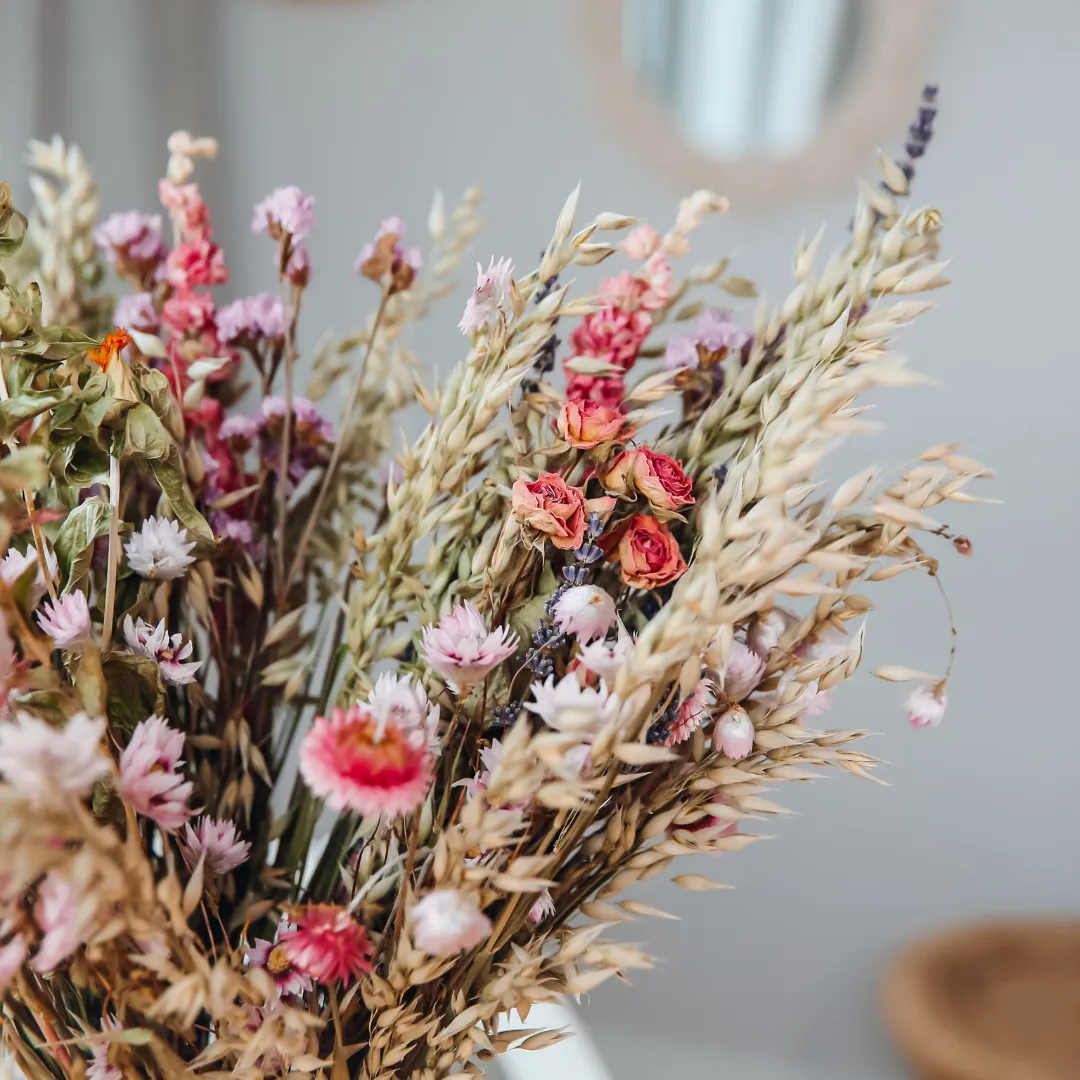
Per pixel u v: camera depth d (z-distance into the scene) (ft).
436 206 2.41
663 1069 5.00
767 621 1.77
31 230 2.34
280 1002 1.66
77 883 1.41
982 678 4.61
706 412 1.90
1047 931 4.60
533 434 1.88
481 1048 1.73
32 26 3.93
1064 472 4.41
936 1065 4.07
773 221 4.24
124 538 1.85
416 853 1.73
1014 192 4.23
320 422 2.16
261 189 4.29
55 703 1.57
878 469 1.63
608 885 1.74
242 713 2.00
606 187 4.29
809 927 4.87
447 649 1.65
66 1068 1.71
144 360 2.15
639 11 4.13
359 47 4.22
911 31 4.09
